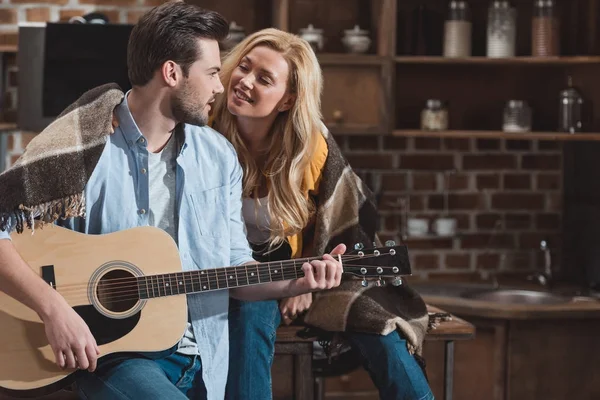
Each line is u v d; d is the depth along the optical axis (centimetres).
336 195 329
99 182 259
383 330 322
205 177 272
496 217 506
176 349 265
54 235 253
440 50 495
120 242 257
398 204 499
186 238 268
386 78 463
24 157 251
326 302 334
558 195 509
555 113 502
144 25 258
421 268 502
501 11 476
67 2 474
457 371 438
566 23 498
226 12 488
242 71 310
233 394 294
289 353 333
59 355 241
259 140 317
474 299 448
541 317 422
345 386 476
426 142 502
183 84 258
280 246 320
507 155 506
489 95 502
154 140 266
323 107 464
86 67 447
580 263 487
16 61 475
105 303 255
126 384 246
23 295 242
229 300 303
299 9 488
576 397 433
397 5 491
